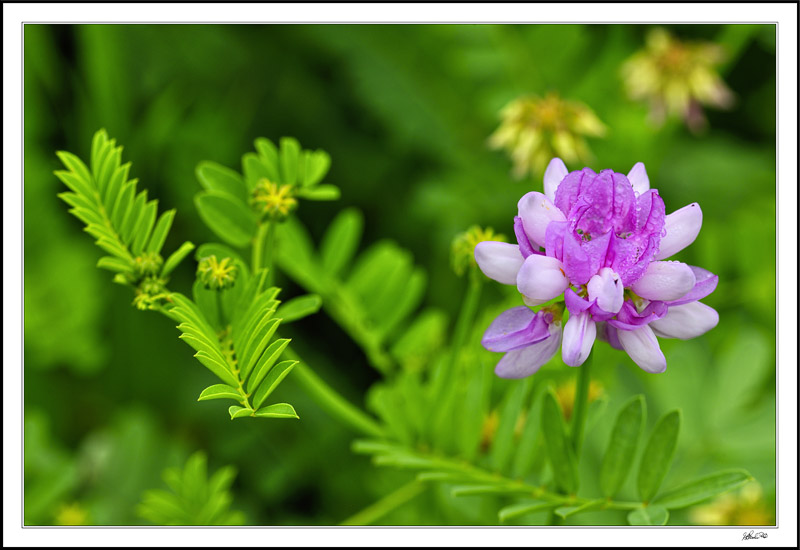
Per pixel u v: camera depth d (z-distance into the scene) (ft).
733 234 1.47
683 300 1.16
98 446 1.44
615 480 1.21
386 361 1.35
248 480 1.48
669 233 1.16
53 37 1.65
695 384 1.34
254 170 1.25
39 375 1.52
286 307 1.23
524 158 1.48
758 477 1.32
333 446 1.49
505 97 1.62
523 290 1.15
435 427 1.27
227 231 1.23
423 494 1.38
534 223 1.16
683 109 1.59
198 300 1.20
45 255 1.57
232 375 1.16
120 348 1.56
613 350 1.39
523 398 1.25
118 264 1.20
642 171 1.18
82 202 1.20
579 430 1.20
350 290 1.35
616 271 1.15
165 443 1.45
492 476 1.25
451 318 1.58
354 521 1.31
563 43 1.65
